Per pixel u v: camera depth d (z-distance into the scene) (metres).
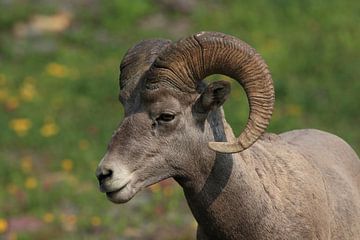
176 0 83.50
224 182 26.56
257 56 25.78
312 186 28.27
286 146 29.23
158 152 25.86
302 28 79.06
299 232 27.44
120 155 25.64
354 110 65.00
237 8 82.31
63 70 72.06
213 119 26.55
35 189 52.69
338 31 77.88
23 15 81.75
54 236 47.56
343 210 29.47
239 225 26.95
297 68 71.62
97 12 82.69
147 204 50.47
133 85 26.31
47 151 59.25
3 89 68.69
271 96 25.72
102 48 76.94
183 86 25.83
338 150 31.39
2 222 48.56
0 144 60.31
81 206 51.06
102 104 66.75
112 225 48.50
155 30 79.75
